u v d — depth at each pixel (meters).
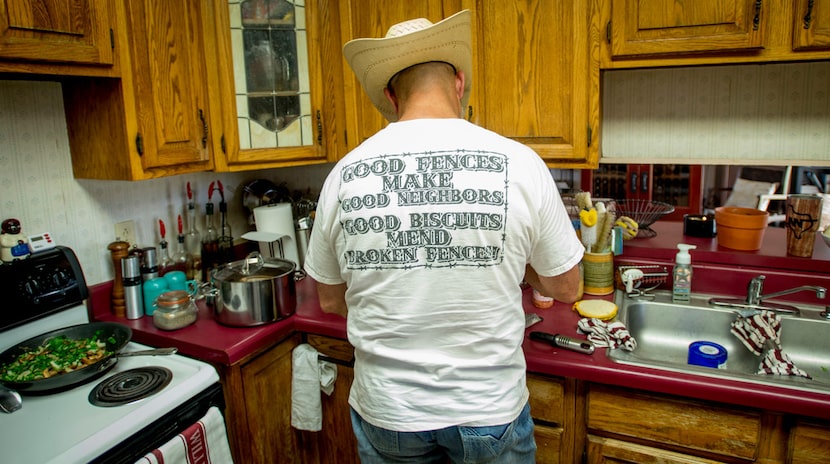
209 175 2.05
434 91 1.01
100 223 1.71
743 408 1.15
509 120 1.65
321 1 1.79
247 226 2.23
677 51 1.41
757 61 1.36
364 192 0.95
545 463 1.37
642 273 1.66
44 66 1.24
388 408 1.00
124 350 1.49
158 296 1.61
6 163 1.48
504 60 1.62
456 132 0.95
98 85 1.47
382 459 1.07
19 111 1.49
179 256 1.88
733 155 1.72
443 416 0.98
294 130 1.81
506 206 0.92
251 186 2.14
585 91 1.54
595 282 1.69
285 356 1.62
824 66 1.56
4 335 1.42
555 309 1.58
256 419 1.53
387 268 0.94
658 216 1.89
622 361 1.25
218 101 1.65
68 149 1.61
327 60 1.83
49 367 1.31
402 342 0.98
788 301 1.56
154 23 1.48
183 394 1.27
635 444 1.26
